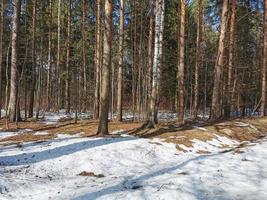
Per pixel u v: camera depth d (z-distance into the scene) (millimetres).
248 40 35062
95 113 26453
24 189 9906
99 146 14320
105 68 16625
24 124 23000
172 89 41094
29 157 13156
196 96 29031
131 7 31812
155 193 9195
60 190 9945
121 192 9391
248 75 38438
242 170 11695
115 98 42781
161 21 19422
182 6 21625
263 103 27766
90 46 36875
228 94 27344
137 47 34125
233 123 21828
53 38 38156
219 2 30391
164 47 36406
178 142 16109
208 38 39188
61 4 38594
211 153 15211
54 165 12453
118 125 20547
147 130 18391
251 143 17188
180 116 21250
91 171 12055
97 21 26328
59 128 20344
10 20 31797
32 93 29656
